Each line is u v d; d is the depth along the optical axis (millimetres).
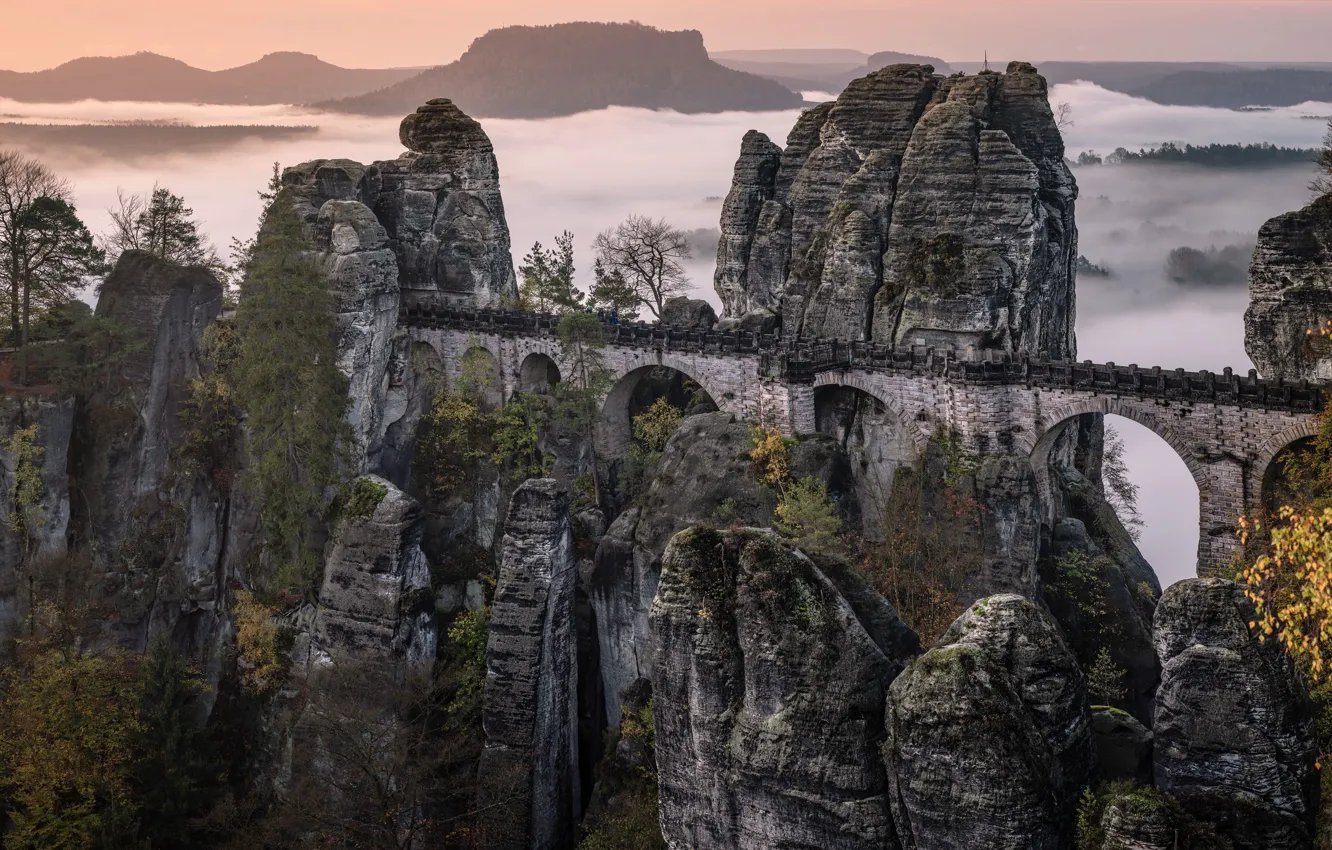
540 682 81375
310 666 91438
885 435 88625
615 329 98375
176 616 98312
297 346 91688
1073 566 82625
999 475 80375
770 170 112812
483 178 112062
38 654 86250
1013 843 45688
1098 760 50156
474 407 104750
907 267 92750
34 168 101750
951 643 49312
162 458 98062
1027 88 100062
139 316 97062
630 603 88812
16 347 98812
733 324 104250
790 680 50688
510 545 82375
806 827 50531
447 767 83938
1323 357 76125
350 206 100812
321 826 77250
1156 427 77812
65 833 78375
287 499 92562
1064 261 99625
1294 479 72625
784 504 81062
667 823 55000
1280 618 42594
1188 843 44594
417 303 108812
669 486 88938
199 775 85438
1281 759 46281
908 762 47562
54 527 92938
